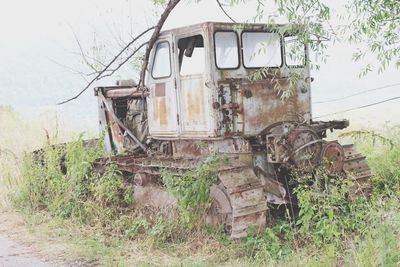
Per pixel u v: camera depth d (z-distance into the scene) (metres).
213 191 6.80
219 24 6.98
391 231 5.37
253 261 5.99
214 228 6.80
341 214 6.85
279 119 7.27
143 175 7.89
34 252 6.87
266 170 7.25
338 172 7.04
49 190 9.08
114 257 6.45
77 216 8.20
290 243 6.30
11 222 8.34
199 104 7.14
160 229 6.89
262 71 6.93
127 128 9.06
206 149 7.34
